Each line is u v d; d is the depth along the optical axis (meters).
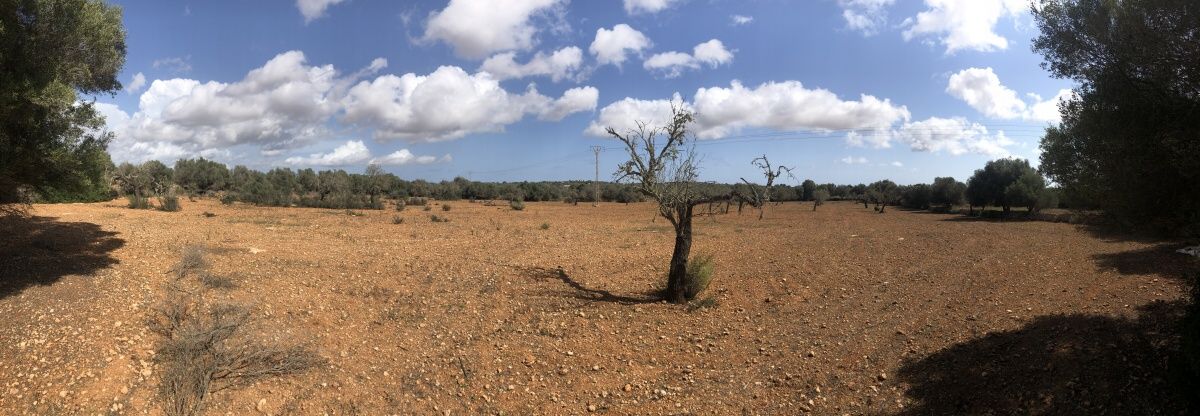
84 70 9.91
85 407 5.86
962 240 21.08
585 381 7.43
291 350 7.59
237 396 6.35
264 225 24.30
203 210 34.06
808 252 18.05
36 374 6.30
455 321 9.80
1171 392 5.50
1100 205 7.12
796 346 8.53
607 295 11.77
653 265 15.43
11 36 8.03
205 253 12.81
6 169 8.32
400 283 12.12
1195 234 5.89
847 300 11.20
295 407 6.43
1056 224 30.22
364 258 14.99
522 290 11.98
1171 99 5.88
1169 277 10.97
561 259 16.31
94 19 9.50
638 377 7.55
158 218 23.86
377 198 52.16
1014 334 7.97
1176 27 5.72
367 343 8.52
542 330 9.40
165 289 9.52
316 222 27.98
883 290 11.95
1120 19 6.26
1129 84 6.30
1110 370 6.19
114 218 21.53
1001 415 5.73
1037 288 11.15
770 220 38.12
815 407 6.46
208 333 6.93
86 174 9.66
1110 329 7.55
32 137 8.80
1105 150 6.62
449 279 12.81
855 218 41.75
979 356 7.30
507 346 8.64
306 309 9.59
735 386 7.18
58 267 9.95
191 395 6.16
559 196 86.50
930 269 14.25
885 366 7.43
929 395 6.42
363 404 6.69
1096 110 6.78
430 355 8.24
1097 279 11.54
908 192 66.56
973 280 12.52
